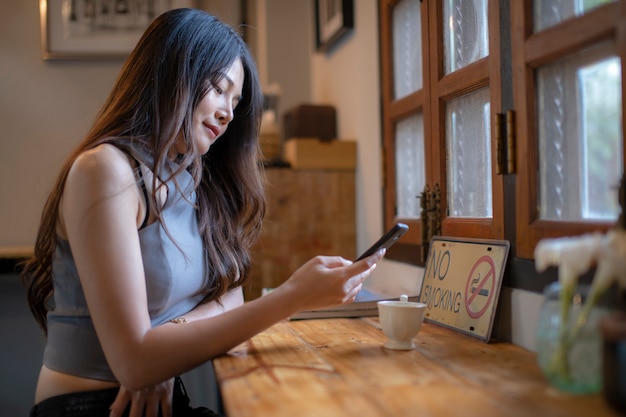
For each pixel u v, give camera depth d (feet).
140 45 4.50
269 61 10.39
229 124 5.44
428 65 5.26
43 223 4.21
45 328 4.89
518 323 3.90
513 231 4.00
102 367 4.01
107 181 3.73
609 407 2.44
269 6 10.37
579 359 2.71
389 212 6.52
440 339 4.14
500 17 4.08
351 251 8.41
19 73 9.07
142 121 4.32
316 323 4.83
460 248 4.61
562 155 3.55
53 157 9.12
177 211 4.57
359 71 7.94
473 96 4.64
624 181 2.90
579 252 2.67
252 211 5.62
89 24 9.12
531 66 3.73
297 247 8.30
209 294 4.98
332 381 3.05
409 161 6.06
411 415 2.48
